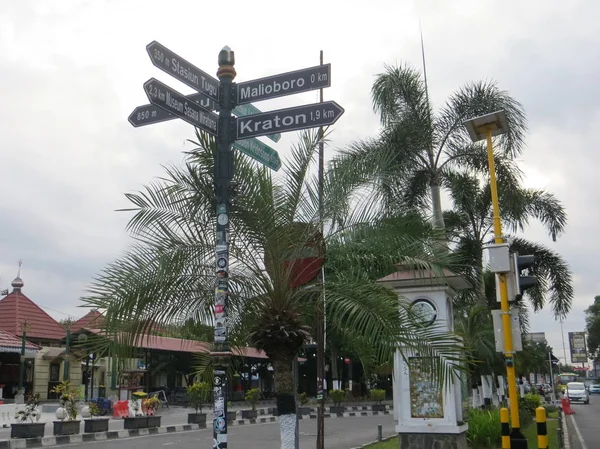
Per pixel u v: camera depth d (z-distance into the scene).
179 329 8.10
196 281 7.89
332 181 8.21
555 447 14.65
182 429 21.19
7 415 22.20
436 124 17.81
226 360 6.23
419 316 7.37
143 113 6.98
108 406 27.09
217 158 6.83
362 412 30.73
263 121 6.89
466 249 19.20
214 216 7.86
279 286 7.82
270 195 7.90
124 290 7.21
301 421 26.03
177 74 6.38
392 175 8.59
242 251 8.04
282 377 7.73
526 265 9.73
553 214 20.47
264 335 7.71
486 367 21.59
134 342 7.35
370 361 8.42
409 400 11.02
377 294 7.44
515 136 17.66
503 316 9.68
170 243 7.79
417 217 8.23
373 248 7.94
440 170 17.67
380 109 17.23
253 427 22.06
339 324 7.70
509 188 18.14
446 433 10.69
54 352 33.88
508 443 9.01
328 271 8.16
